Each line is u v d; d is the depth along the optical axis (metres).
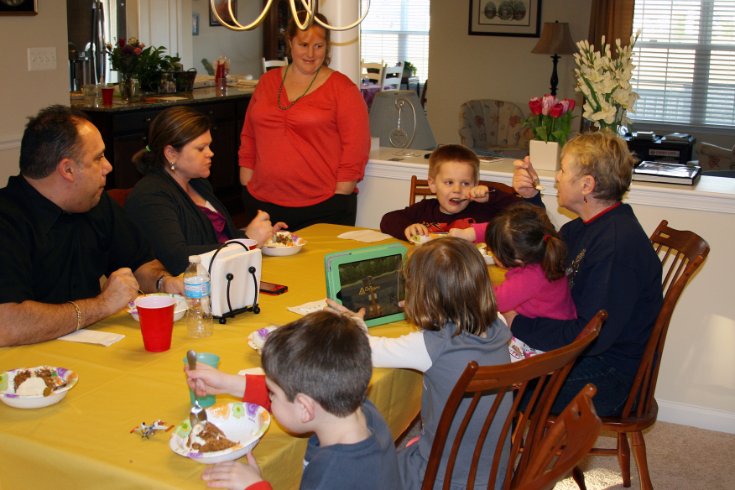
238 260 2.00
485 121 7.91
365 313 1.99
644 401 2.23
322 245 2.74
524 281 2.07
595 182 2.14
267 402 1.52
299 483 1.47
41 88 4.39
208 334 1.91
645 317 2.21
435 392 1.64
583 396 1.33
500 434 1.59
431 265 1.61
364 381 1.27
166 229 2.38
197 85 6.84
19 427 1.43
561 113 3.22
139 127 5.54
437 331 1.63
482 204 2.88
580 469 2.49
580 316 2.07
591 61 3.12
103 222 2.22
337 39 3.79
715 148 6.63
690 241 2.31
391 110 4.22
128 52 5.93
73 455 1.34
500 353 1.65
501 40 8.27
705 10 7.49
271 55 9.36
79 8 6.32
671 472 2.70
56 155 1.96
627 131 7.11
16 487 1.41
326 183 3.36
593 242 2.15
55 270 2.05
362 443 1.27
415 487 1.64
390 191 3.61
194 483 1.26
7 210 1.96
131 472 1.29
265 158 3.36
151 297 1.92
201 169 2.50
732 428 2.98
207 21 8.39
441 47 8.55
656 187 2.91
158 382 1.63
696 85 7.69
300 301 2.16
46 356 1.76
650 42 7.72
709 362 2.97
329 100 3.29
